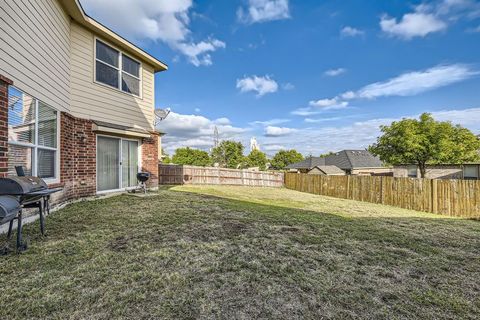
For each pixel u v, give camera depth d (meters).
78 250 3.34
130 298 2.30
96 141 7.44
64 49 6.23
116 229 4.31
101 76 7.68
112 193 7.98
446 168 23.36
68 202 6.30
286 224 5.32
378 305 2.39
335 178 14.02
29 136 4.63
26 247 3.31
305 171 35.31
